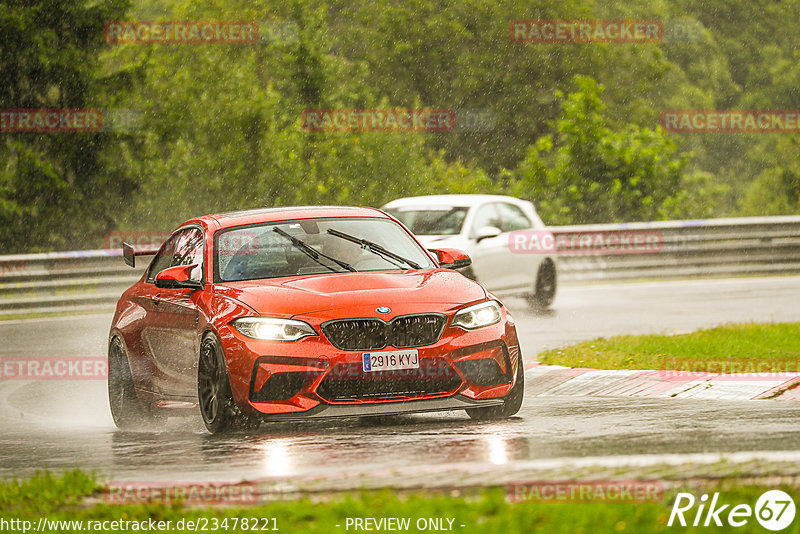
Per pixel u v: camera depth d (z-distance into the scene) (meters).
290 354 29.12
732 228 93.50
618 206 113.12
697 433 27.69
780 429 28.09
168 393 34.12
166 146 122.25
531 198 114.75
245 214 35.75
